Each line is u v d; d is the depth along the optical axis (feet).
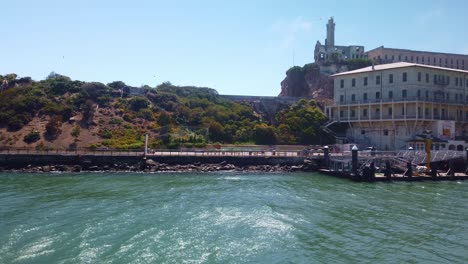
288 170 191.52
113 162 187.93
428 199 119.65
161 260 64.49
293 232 81.92
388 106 250.16
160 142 237.66
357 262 65.87
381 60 413.39
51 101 292.20
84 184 140.77
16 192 122.31
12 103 273.54
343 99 280.51
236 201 112.06
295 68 446.60
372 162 164.96
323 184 148.46
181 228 82.79
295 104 330.75
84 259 63.62
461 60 437.99
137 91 334.65
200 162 193.98
